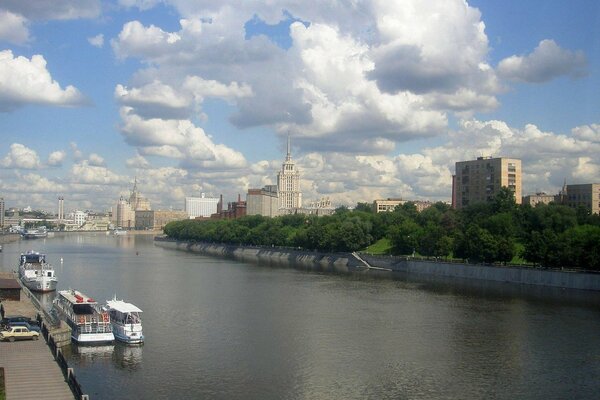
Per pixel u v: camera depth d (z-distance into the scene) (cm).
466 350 11881
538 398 9075
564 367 10681
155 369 10400
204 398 8944
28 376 8850
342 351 11775
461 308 16875
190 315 15688
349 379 9938
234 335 13175
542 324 14438
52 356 9962
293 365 10750
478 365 10806
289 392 9262
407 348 12031
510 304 17600
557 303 17788
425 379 9962
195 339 12750
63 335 11881
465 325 14338
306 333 13412
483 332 13550
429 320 14975
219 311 16338
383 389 9444
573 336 13112
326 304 17662
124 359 11025
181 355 11375
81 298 14238
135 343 12081
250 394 9156
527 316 15538
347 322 14712
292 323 14575
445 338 12925
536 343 12469
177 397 8975
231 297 19162
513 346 12219
